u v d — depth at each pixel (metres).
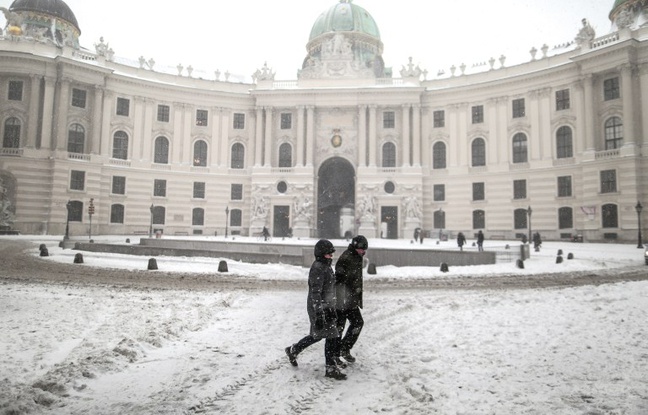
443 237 50.41
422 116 58.84
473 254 23.31
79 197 50.69
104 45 55.06
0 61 48.84
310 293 6.55
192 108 59.22
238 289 15.02
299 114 59.34
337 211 62.00
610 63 45.62
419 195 56.28
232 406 5.27
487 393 5.52
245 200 59.88
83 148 52.66
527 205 51.66
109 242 39.03
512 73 54.25
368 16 73.00
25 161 48.59
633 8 50.03
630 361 6.67
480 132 55.44
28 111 50.03
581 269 21.81
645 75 44.16
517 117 53.44
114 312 10.49
